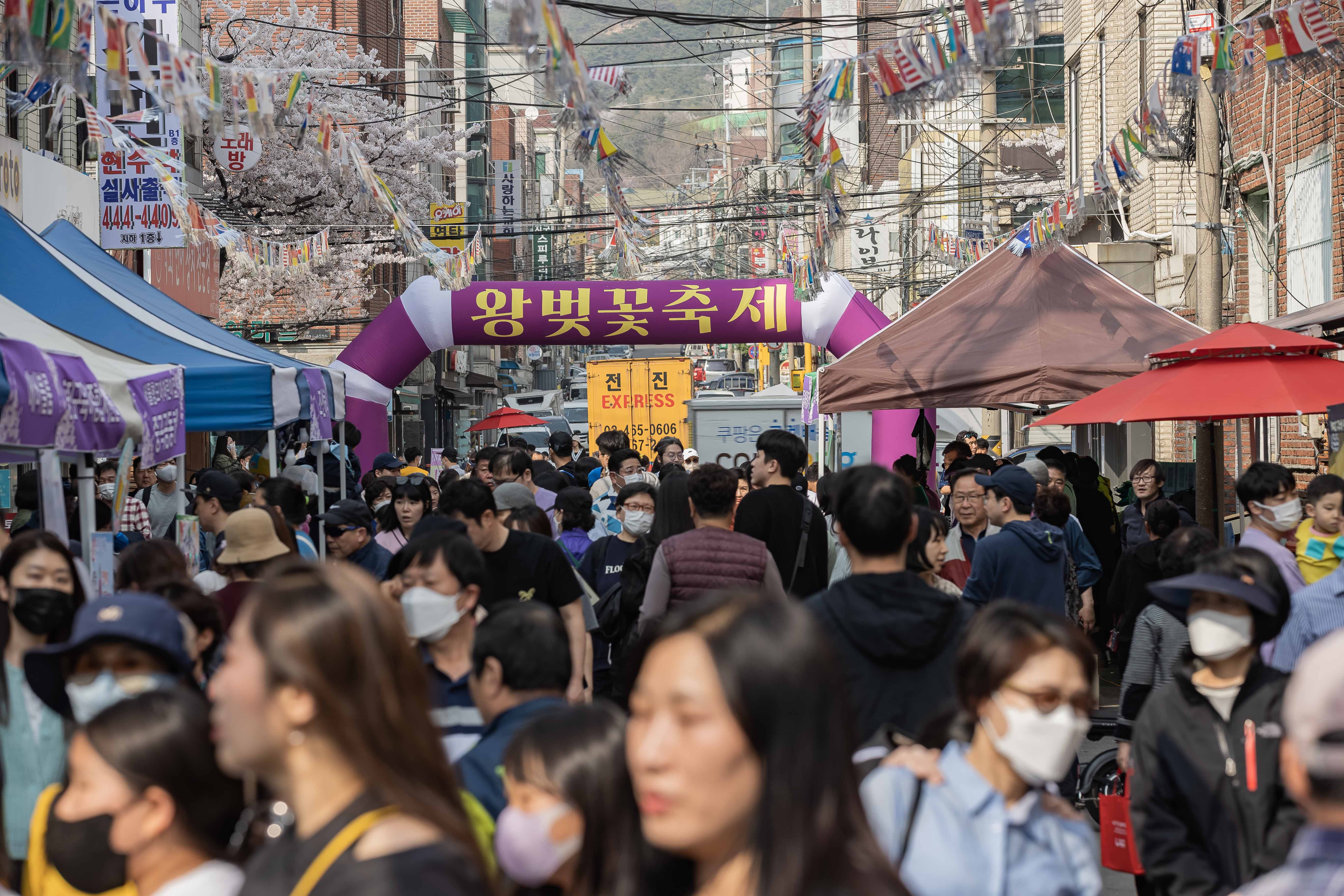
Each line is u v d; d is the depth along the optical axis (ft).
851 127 277.85
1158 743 29.84
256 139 136.15
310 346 245.65
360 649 16.43
